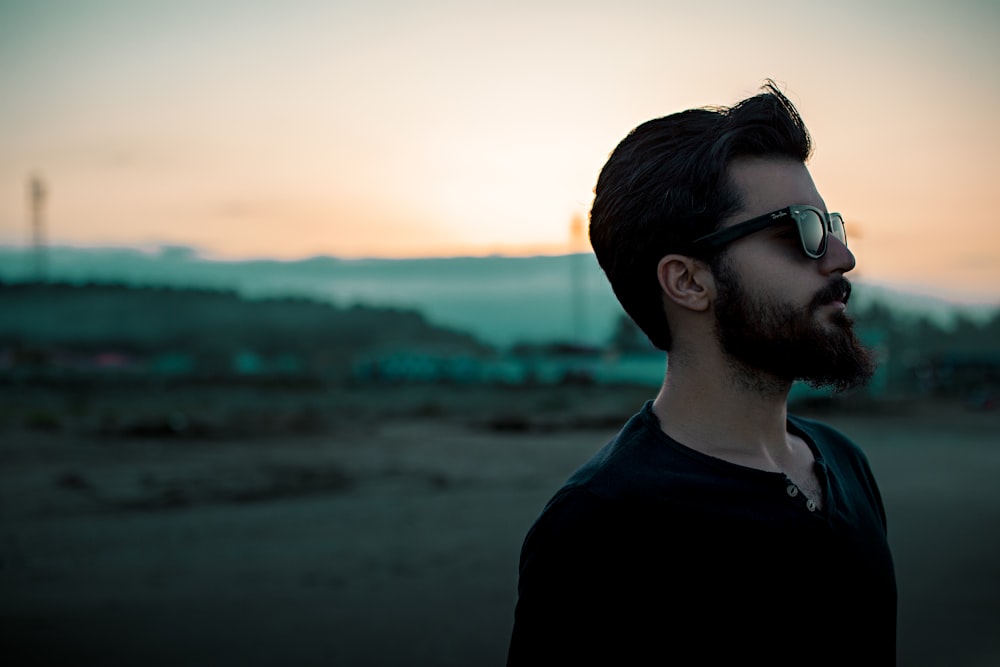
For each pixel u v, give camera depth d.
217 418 25.95
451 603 6.76
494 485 14.35
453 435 23.16
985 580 7.02
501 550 8.91
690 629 1.08
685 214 1.18
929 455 19.47
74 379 43.88
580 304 57.09
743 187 1.17
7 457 17.36
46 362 55.34
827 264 1.17
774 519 1.11
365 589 7.34
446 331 111.50
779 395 1.20
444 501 12.63
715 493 1.11
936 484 13.97
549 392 41.12
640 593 1.08
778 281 1.15
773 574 1.09
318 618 6.41
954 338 67.69
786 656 1.08
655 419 1.21
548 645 1.10
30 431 21.33
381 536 9.95
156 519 11.41
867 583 1.17
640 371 47.59
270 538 10.02
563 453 19.16
